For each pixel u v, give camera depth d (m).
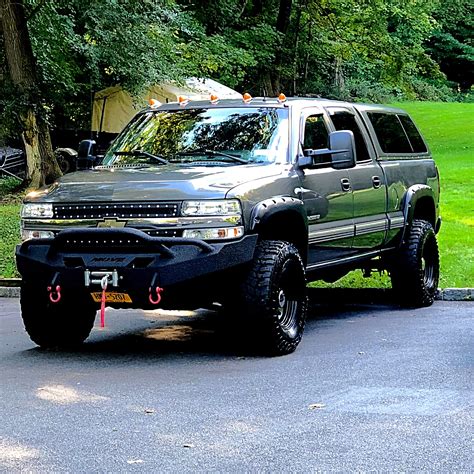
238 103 12.73
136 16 32.41
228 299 11.01
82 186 11.05
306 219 11.76
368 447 7.38
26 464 7.07
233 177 10.95
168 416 8.41
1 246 21.25
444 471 6.80
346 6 47.69
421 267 15.00
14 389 9.58
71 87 34.38
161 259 10.40
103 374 10.31
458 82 86.44
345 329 13.20
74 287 10.72
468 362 10.65
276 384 9.65
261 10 48.00
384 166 14.19
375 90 67.75
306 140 12.35
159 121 12.85
